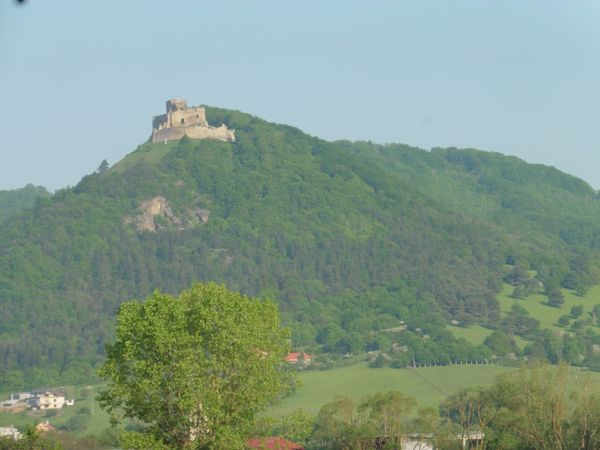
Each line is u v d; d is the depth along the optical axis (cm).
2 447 15262
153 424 17362
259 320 18012
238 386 17388
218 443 16662
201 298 17925
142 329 17100
